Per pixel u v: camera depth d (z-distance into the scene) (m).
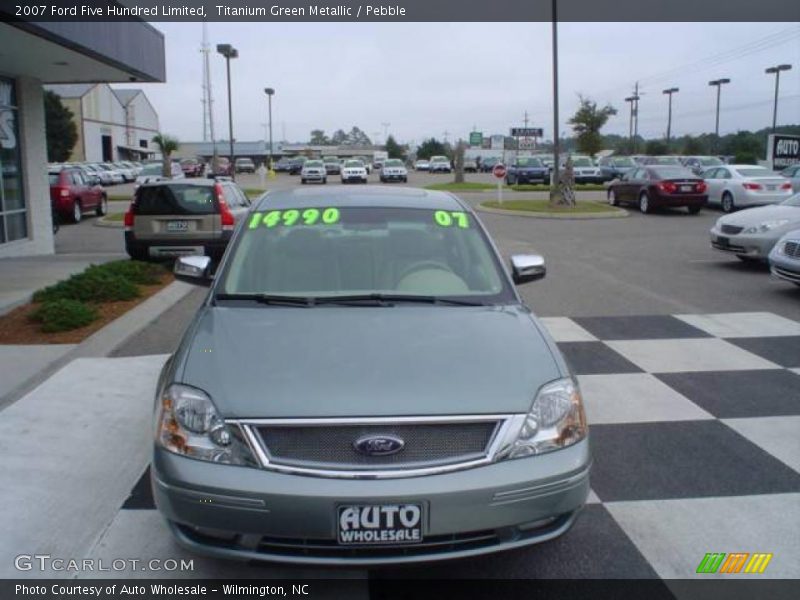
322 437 3.22
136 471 4.73
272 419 3.23
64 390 6.16
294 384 3.41
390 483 3.13
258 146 93.50
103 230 20.80
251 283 4.56
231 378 3.47
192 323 4.18
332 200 5.32
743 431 5.45
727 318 8.97
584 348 7.64
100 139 80.38
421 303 4.39
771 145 33.22
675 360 7.21
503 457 3.26
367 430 3.23
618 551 3.88
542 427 3.38
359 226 5.02
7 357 6.96
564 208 23.92
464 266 4.79
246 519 3.15
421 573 3.69
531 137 40.50
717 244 12.75
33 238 14.95
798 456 5.03
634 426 5.54
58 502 4.33
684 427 5.52
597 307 9.62
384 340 3.83
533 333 4.04
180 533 3.33
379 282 4.60
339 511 3.11
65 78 15.18
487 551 3.28
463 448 3.27
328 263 4.71
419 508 3.14
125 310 8.90
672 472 4.79
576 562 3.79
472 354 3.72
